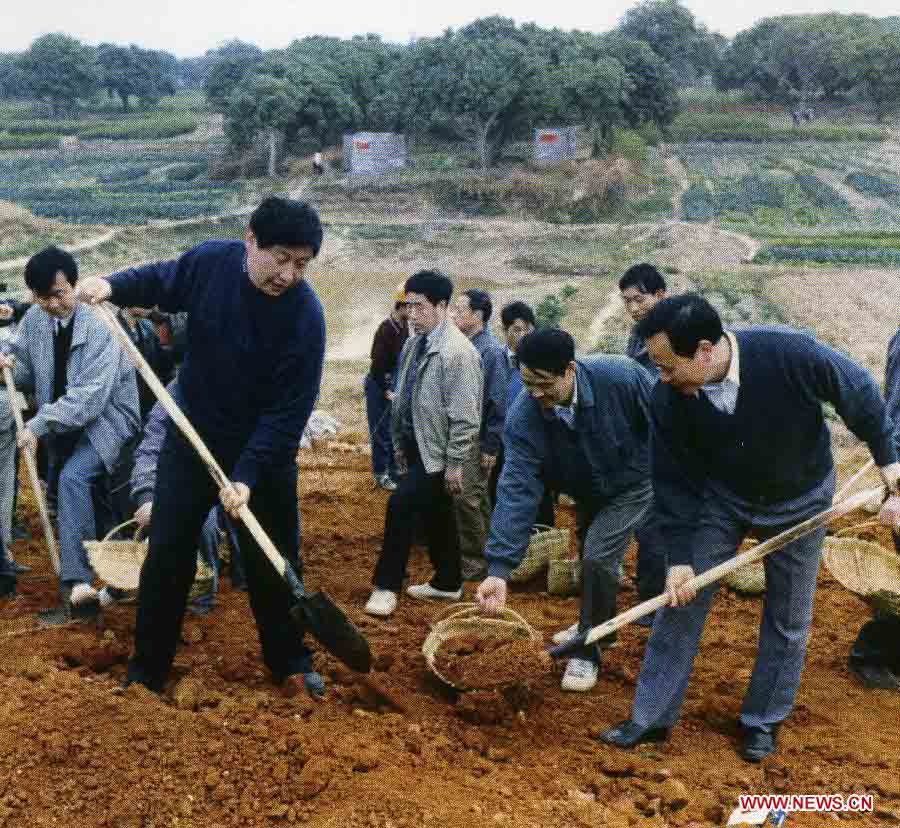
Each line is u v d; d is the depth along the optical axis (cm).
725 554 486
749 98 13925
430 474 657
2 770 416
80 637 558
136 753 426
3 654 543
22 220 6512
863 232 6962
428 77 8512
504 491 542
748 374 443
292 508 507
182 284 465
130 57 15500
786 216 7769
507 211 7656
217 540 637
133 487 601
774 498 475
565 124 8856
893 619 564
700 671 576
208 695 484
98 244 6412
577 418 536
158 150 11956
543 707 523
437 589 693
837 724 519
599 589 562
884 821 428
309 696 502
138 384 679
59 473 658
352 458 1255
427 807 403
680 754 480
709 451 466
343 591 702
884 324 4228
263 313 457
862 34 12975
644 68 8888
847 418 452
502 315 815
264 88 9138
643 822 411
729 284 5009
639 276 697
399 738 464
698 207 7950
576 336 3969
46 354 625
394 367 1009
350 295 5028
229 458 487
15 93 17738
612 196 7844
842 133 11194
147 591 486
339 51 10400
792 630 483
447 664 548
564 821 405
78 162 11469
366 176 8625
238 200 8500
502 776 442
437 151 9431
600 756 470
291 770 425
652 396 464
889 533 812
